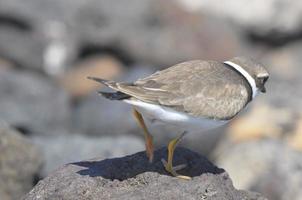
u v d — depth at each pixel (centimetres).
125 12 2517
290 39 2758
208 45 2495
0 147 1396
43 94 1962
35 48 2467
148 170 1027
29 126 1889
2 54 2467
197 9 2633
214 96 994
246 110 1995
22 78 1998
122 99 950
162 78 995
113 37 2478
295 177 1567
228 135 1867
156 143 1722
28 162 1417
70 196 977
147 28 2512
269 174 1582
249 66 1070
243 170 1619
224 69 1038
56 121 1936
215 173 1046
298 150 1738
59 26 2491
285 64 2594
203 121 989
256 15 2697
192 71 1015
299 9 2723
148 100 955
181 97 974
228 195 999
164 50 2458
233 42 2539
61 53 2475
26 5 2484
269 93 2245
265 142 1691
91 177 1005
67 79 2359
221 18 2669
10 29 2478
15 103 1922
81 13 2508
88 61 2473
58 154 1512
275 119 1953
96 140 1566
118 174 1023
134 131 1808
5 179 1386
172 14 2548
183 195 968
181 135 1013
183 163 1053
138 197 959
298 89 2319
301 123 1941
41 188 1002
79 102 2111
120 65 2477
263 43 2745
